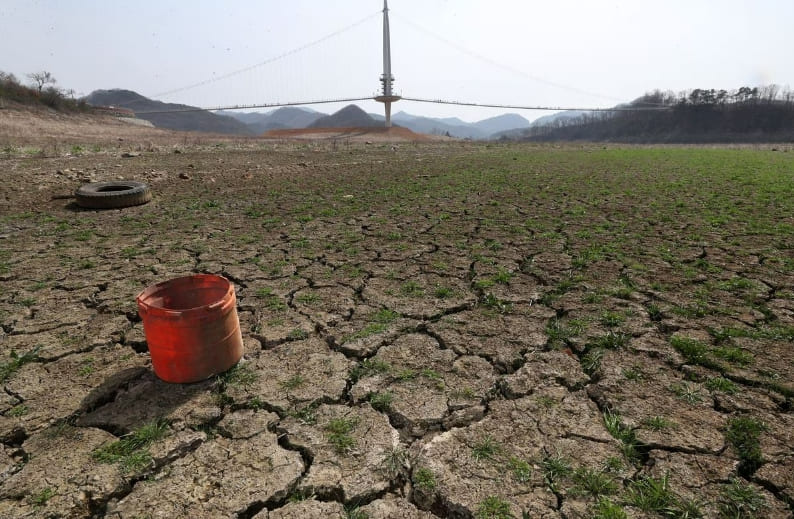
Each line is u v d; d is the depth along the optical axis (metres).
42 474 2.34
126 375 3.23
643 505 2.11
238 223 7.95
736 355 3.35
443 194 11.05
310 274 5.34
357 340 3.72
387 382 3.15
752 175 14.22
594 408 2.85
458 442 2.57
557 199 10.30
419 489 2.26
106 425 2.72
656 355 3.43
